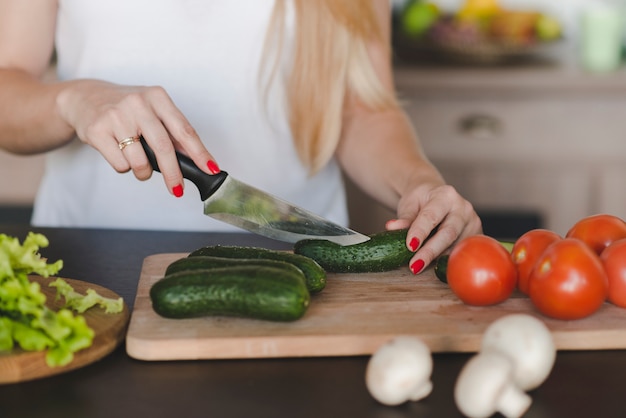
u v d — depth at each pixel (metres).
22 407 0.88
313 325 1.04
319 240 1.23
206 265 1.08
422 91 2.78
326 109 1.62
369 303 1.12
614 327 1.05
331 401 0.91
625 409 0.90
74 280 1.17
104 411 0.88
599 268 1.06
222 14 1.65
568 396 0.92
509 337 0.88
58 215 1.76
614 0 3.19
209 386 0.94
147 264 1.29
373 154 1.59
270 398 0.91
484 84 2.76
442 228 1.27
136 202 1.72
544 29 2.84
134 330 1.02
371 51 1.72
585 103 2.79
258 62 1.68
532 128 2.81
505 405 0.85
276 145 1.73
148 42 1.65
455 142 2.81
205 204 1.19
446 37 2.82
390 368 0.87
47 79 2.58
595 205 2.87
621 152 2.82
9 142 1.49
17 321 0.94
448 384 0.95
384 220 2.84
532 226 2.87
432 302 1.13
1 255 0.94
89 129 1.17
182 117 1.17
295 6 1.61
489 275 1.09
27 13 1.58
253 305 1.01
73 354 0.96
